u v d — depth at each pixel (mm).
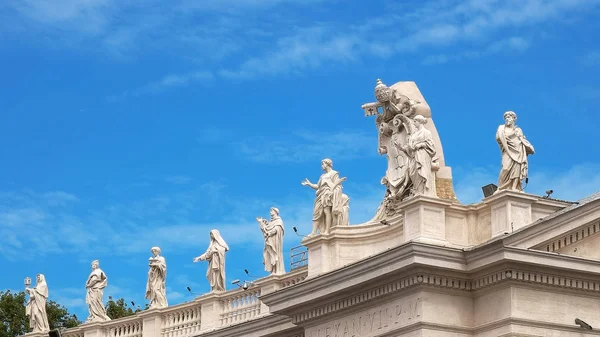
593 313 57781
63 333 79438
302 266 68000
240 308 70938
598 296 58062
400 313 57906
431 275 56875
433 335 56781
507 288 56406
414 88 63906
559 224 56938
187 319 74062
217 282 72312
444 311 57312
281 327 66250
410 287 57375
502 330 56219
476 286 57562
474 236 59031
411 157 59406
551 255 56312
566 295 57375
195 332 73312
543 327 56438
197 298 73000
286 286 64625
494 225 58156
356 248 62844
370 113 64625
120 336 77438
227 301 71875
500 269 56219
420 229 58000
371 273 58250
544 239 56625
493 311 56906
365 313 59656
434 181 59219
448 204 58750
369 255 62156
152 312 75188
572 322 57156
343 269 59469
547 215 58594
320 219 64062
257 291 70000
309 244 64125
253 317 70062
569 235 57531
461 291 57688
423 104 63312
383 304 58844
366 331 59406
